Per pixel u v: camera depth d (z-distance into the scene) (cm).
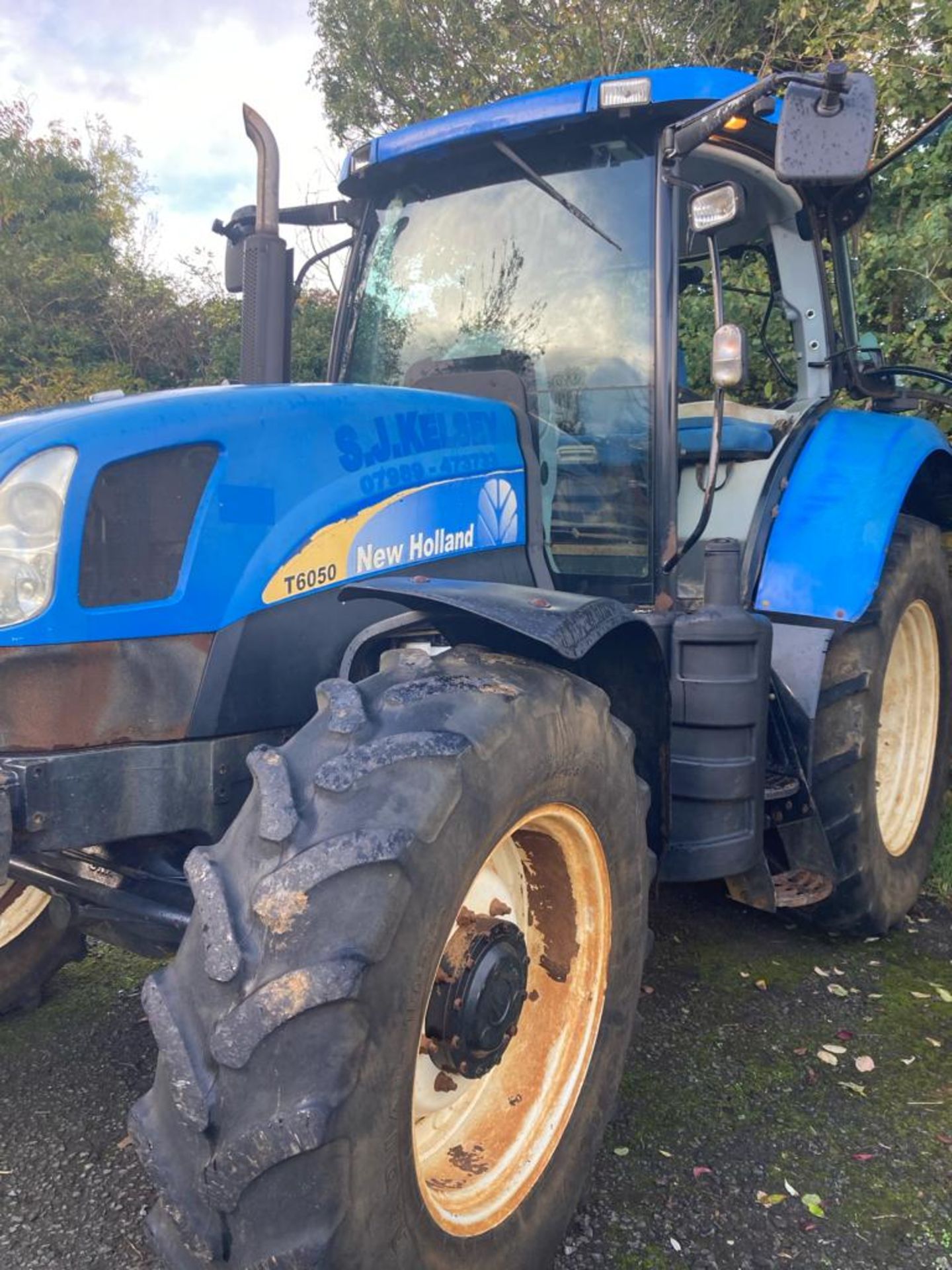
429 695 168
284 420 205
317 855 145
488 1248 168
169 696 187
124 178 2053
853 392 394
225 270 316
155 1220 149
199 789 189
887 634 303
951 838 375
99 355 1538
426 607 196
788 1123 228
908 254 504
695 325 441
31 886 245
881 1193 206
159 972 153
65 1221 199
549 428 288
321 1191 137
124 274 1581
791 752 285
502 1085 196
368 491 218
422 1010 151
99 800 176
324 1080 137
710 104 264
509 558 257
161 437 186
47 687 173
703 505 273
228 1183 138
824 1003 281
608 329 279
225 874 152
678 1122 228
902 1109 233
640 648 215
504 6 1147
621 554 281
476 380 274
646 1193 206
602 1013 200
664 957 307
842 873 297
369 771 154
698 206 240
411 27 1214
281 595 202
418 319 310
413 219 313
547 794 177
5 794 161
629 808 202
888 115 521
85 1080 246
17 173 1773
